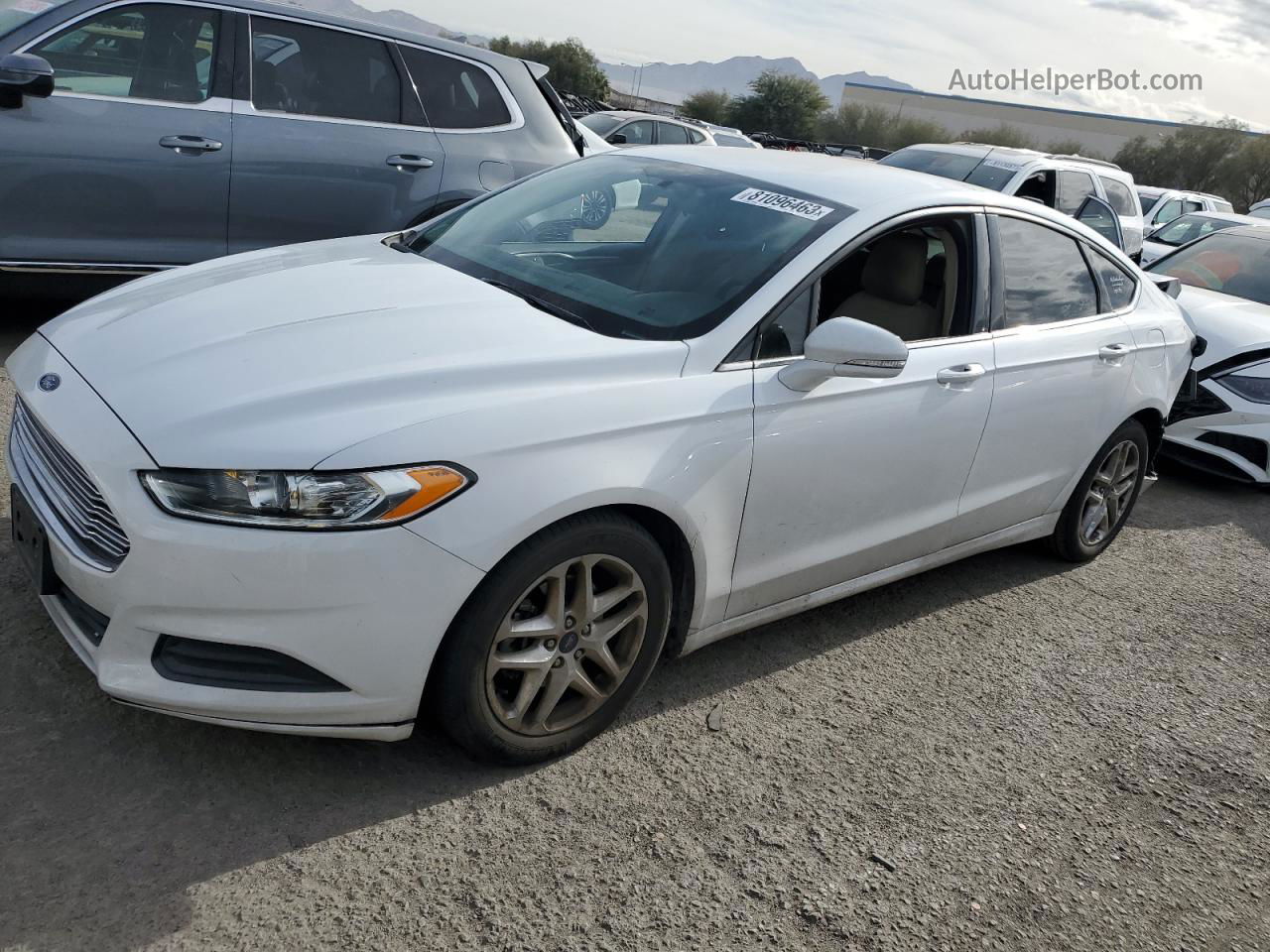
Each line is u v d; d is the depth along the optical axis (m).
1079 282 4.17
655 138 17.33
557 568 2.53
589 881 2.39
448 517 2.29
